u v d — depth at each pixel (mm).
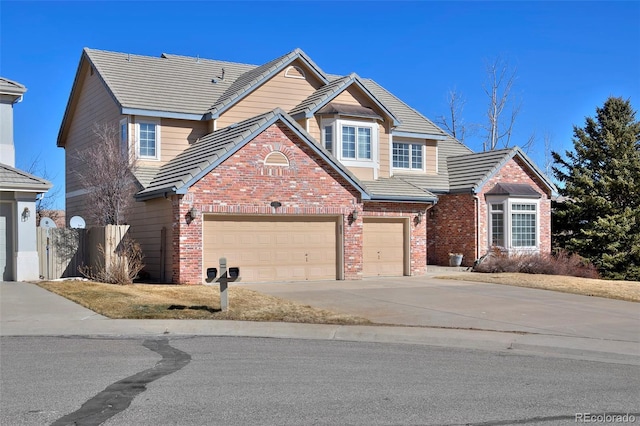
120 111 22797
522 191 28234
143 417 6766
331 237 21656
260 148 20078
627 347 11438
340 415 6918
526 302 16625
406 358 10211
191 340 11539
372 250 23859
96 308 14055
